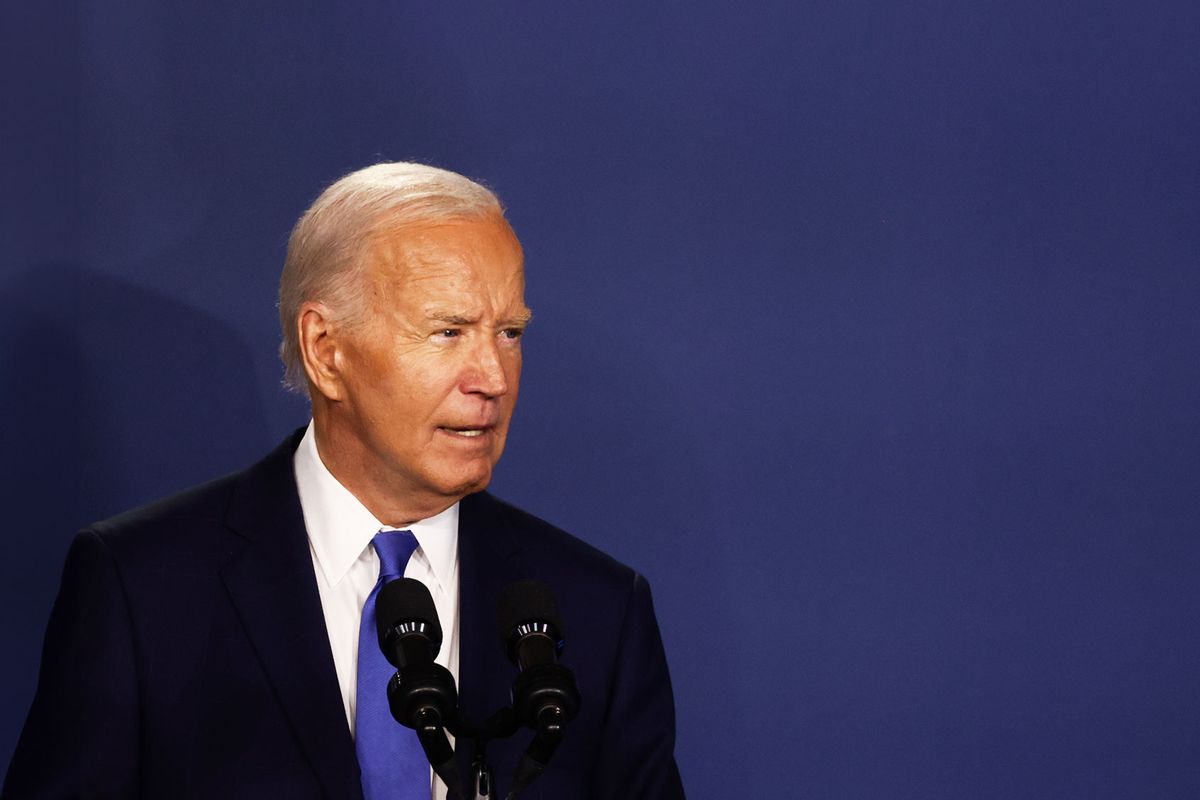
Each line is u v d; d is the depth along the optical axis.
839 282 9.10
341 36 9.10
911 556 9.12
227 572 6.55
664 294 9.11
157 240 9.16
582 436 9.14
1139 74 9.06
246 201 9.15
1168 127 9.08
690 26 9.05
